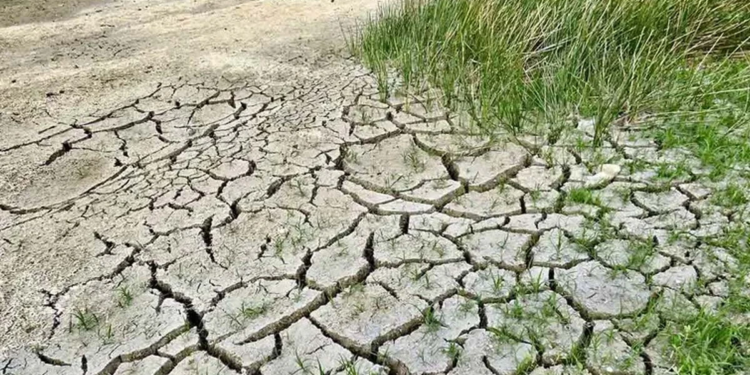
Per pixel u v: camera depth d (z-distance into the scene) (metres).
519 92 3.61
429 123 3.60
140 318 2.33
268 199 3.00
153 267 2.58
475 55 3.98
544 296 2.32
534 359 2.07
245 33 5.35
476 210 2.84
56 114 3.92
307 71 4.42
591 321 2.20
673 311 2.19
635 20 3.99
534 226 2.70
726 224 2.62
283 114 3.82
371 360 2.14
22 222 2.90
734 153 3.04
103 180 3.22
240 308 2.36
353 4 6.05
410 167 3.21
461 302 2.32
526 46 3.97
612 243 2.56
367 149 3.40
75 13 6.23
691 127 3.28
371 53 4.43
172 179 3.20
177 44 5.14
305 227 2.78
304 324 2.28
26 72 4.65
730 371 1.96
